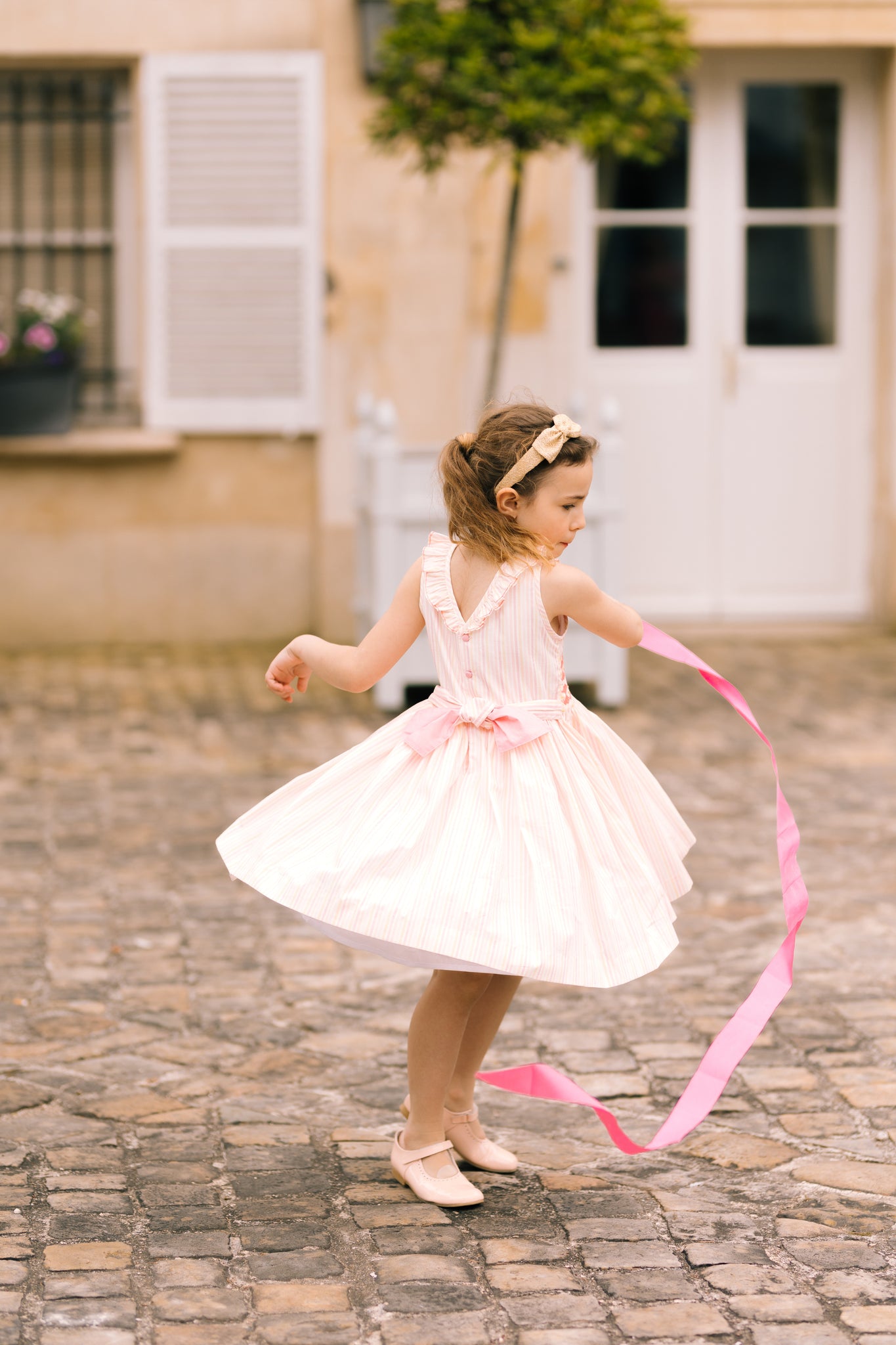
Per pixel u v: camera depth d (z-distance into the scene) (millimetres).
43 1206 3016
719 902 4973
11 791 6254
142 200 9297
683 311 9742
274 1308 2645
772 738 7148
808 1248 2873
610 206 9641
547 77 6938
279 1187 3119
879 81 9562
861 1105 3521
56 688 8273
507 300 8586
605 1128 3441
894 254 9508
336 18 9070
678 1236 2920
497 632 2988
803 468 9883
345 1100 3564
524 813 2881
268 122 9172
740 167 9664
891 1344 2541
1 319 9508
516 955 2756
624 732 7242
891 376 9633
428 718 3006
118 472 9367
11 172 9469
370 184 9180
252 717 7582
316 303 9273
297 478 9469
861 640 9531
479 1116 3518
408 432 9352
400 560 7445
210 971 4379
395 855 2846
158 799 6133
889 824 5801
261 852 2965
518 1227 2955
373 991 4258
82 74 9398
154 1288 2707
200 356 9320
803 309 9781
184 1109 3506
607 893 2857
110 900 4973
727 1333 2576
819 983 4273
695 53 7512
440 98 7332
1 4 9047
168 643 9523
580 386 9766
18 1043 3859
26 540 9367
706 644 9398
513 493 2982
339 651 3141
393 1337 2553
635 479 9836
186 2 9109
